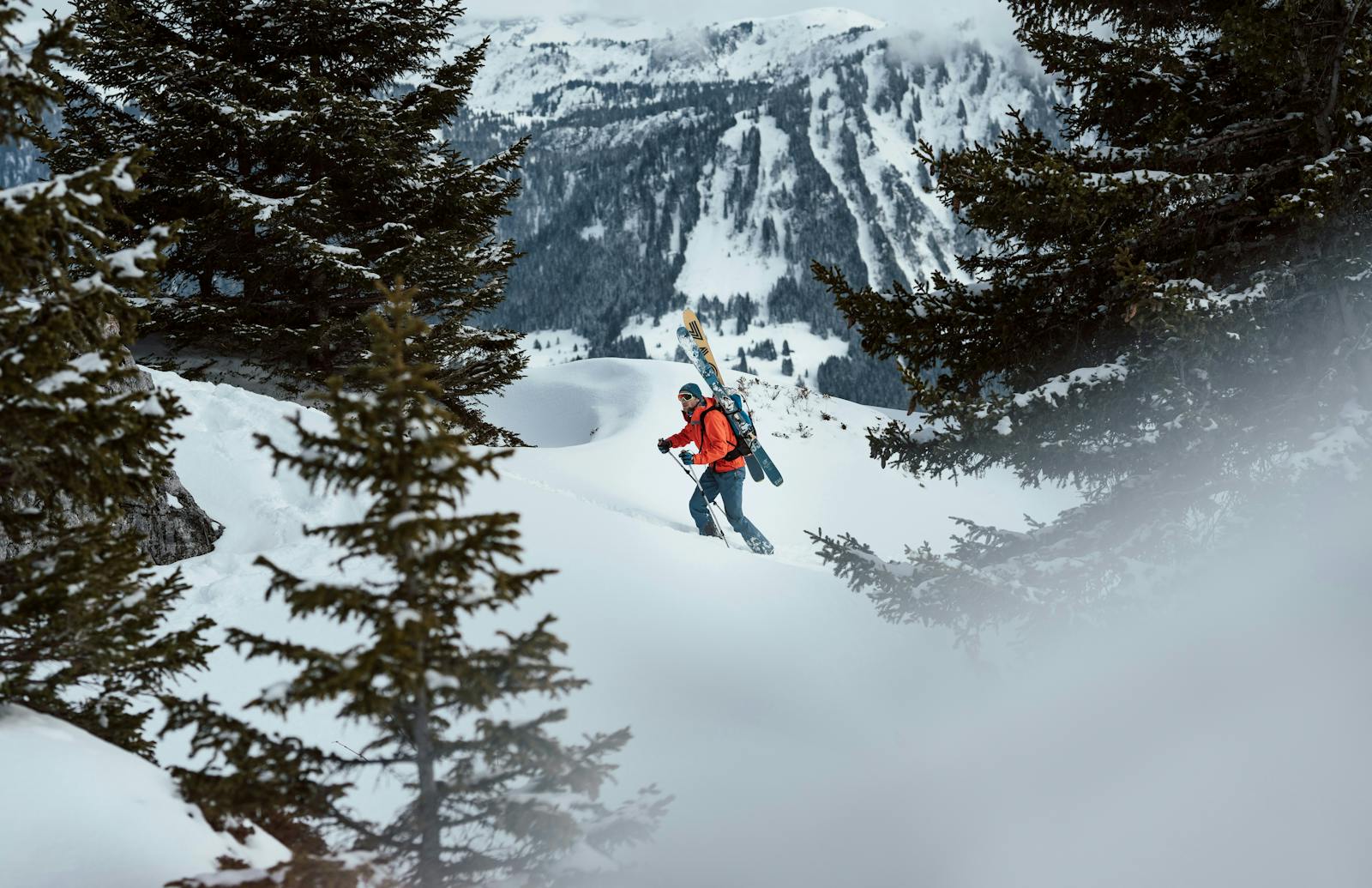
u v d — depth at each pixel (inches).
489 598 101.0
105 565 127.3
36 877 99.0
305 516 287.6
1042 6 340.8
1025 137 310.7
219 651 200.5
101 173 124.6
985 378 319.0
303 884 100.0
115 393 128.6
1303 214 270.7
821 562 439.8
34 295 130.7
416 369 97.1
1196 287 273.9
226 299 589.6
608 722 202.7
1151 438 324.8
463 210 619.2
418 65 639.1
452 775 105.4
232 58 603.5
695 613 274.5
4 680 122.5
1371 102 285.9
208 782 104.6
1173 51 343.3
